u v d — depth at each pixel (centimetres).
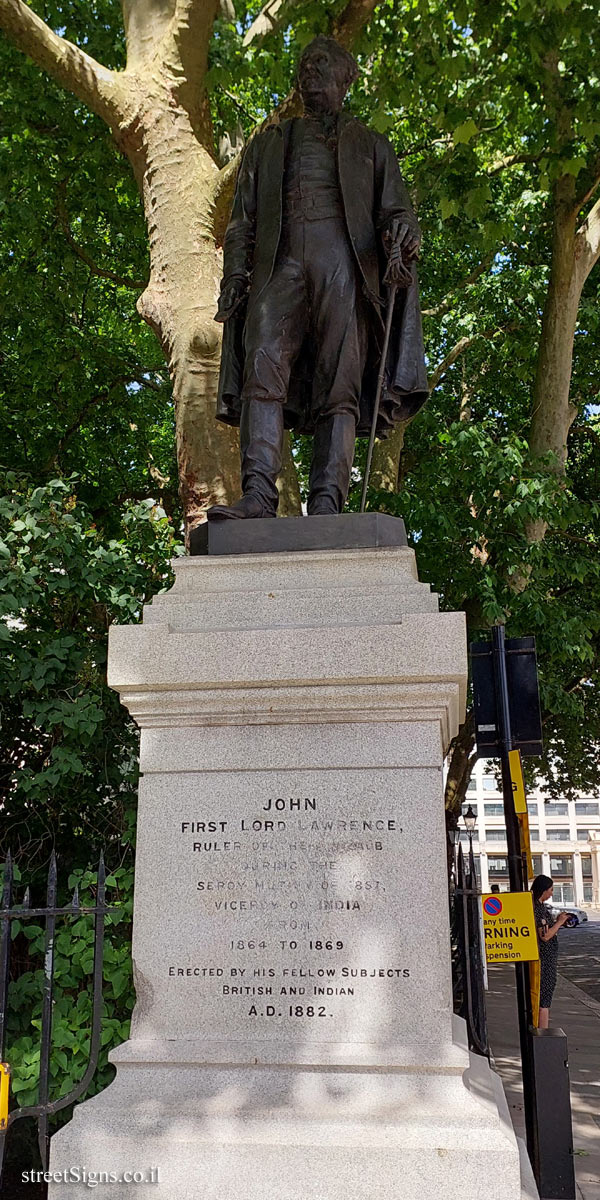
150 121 880
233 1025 361
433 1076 342
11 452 1412
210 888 375
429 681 375
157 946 372
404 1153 322
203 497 826
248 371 469
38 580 702
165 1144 333
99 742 685
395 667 374
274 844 375
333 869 370
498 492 1222
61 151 1205
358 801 374
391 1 999
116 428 1509
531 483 1168
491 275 1577
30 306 1332
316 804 377
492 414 1734
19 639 690
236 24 1059
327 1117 334
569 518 1193
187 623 405
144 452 1543
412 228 474
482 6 901
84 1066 479
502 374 1667
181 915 374
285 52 1048
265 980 363
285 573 417
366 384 505
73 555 703
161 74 884
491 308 1495
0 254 1327
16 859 682
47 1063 392
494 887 494
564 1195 464
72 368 1388
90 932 502
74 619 754
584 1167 683
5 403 1430
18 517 715
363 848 370
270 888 371
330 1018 356
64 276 1355
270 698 382
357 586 407
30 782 643
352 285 475
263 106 1272
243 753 385
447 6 927
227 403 497
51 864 407
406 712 377
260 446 461
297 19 852
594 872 7900
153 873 380
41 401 1404
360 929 362
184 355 843
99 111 901
